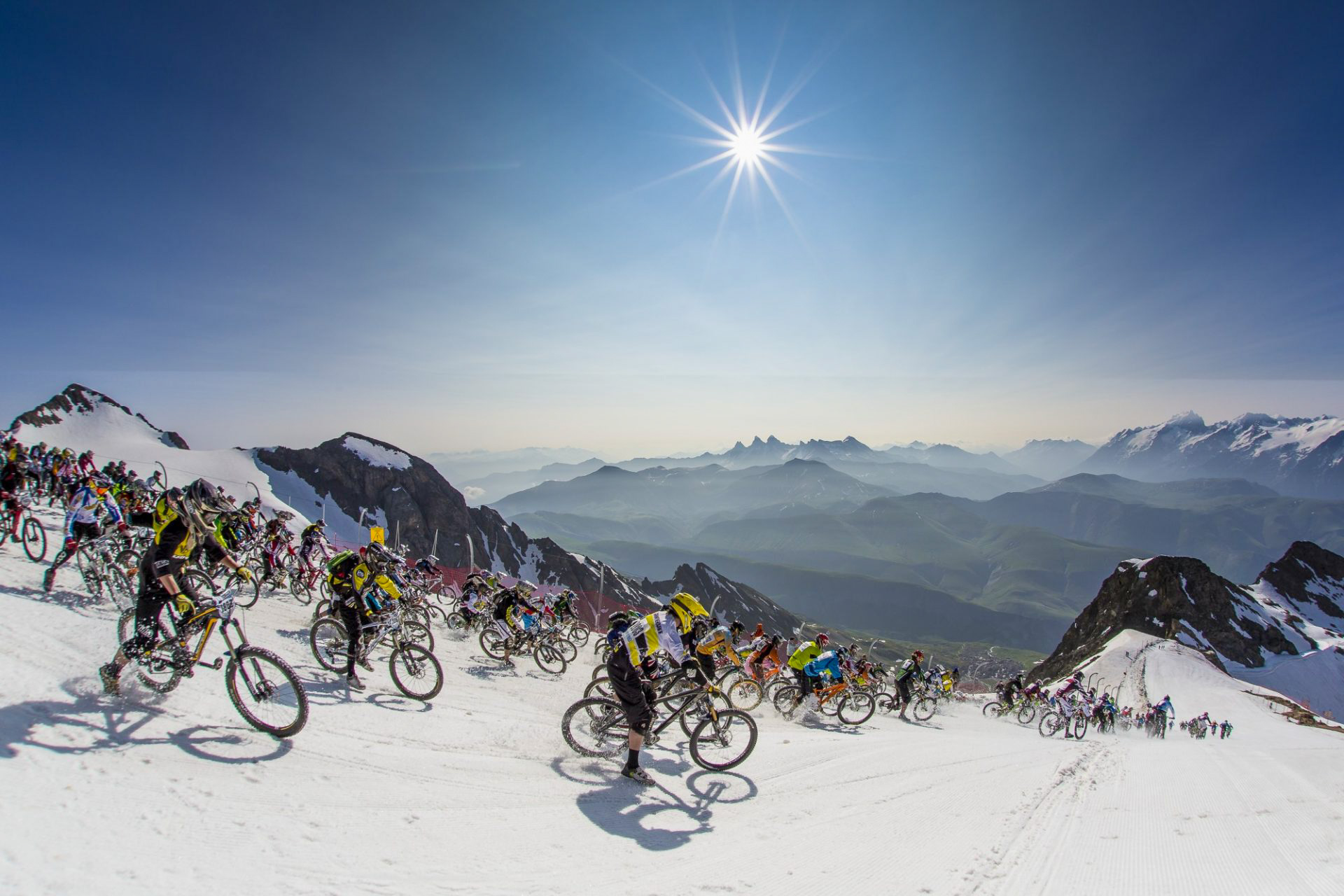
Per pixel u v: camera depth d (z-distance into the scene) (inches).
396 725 306.5
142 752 214.8
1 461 426.6
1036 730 928.9
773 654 569.9
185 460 3627.0
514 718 359.9
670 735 379.6
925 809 308.0
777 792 307.6
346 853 186.5
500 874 191.2
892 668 835.4
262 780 219.5
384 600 348.8
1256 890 224.1
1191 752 679.1
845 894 204.5
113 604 360.2
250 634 404.8
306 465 4101.9
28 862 147.9
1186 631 3083.2
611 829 237.1
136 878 153.1
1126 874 240.1
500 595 520.4
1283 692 2714.1
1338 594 4170.8
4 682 230.7
